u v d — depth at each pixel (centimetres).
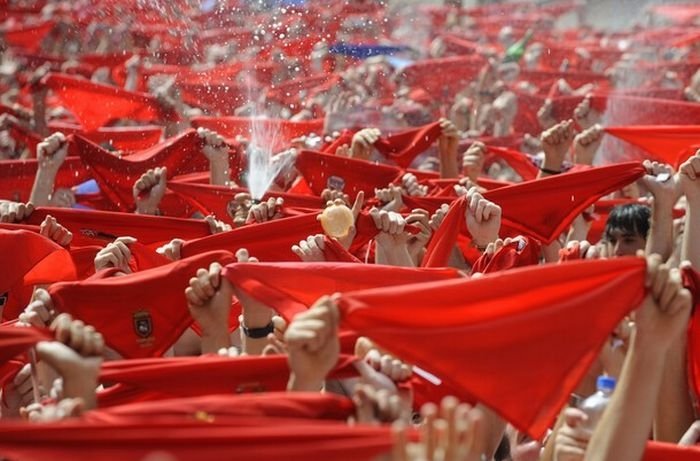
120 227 929
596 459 540
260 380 571
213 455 459
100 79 2031
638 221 816
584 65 2420
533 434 538
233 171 1220
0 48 2145
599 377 594
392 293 538
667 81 2081
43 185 1070
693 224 768
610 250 824
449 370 536
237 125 1414
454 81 1991
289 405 507
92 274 852
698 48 2419
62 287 675
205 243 839
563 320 538
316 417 510
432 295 538
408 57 2344
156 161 1121
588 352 537
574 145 1178
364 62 2092
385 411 511
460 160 1398
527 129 1764
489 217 834
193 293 647
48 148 1072
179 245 837
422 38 2675
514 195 921
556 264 543
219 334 650
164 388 570
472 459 450
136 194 1059
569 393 538
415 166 1441
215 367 570
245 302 662
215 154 1138
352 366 561
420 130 1203
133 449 460
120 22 2147
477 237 839
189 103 1791
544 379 536
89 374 544
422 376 603
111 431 462
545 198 919
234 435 461
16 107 1578
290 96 1842
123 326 679
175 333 683
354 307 534
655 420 657
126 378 568
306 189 1148
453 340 537
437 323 538
